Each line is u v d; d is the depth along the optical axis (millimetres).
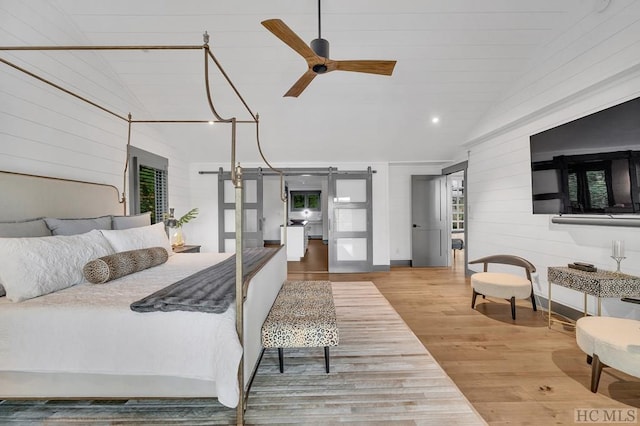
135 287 1870
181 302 1468
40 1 2365
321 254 7926
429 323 3035
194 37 2951
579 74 2703
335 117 4328
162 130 4445
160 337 1463
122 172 3426
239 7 2666
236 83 3605
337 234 5711
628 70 2307
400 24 2844
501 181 4086
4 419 1608
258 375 2078
